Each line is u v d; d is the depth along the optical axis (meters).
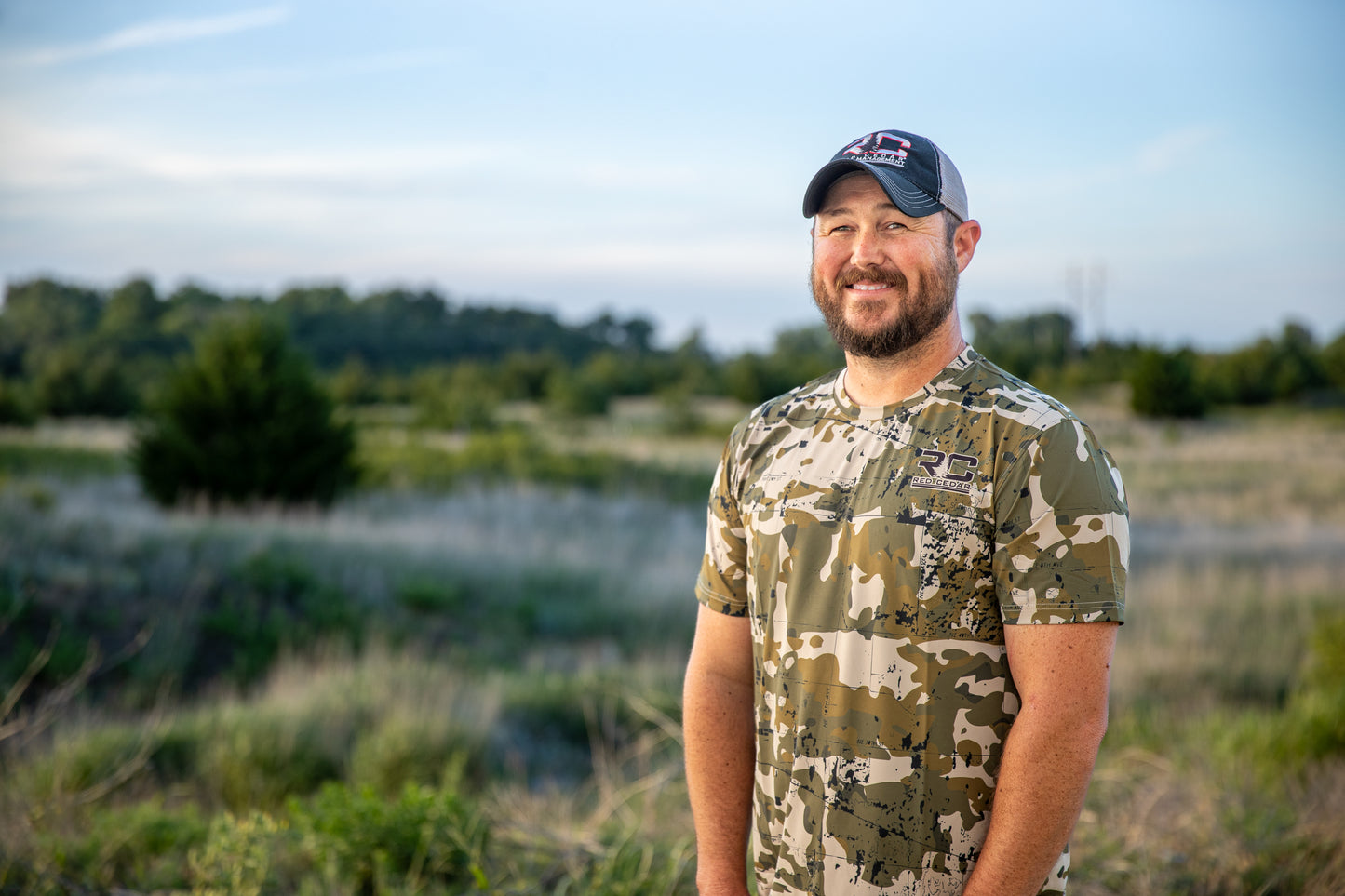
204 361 13.66
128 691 6.99
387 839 3.32
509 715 6.57
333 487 14.15
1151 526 15.19
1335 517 15.50
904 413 1.51
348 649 8.18
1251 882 2.99
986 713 1.41
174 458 13.29
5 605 7.46
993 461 1.41
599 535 13.41
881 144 1.55
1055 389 41.91
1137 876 3.00
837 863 1.48
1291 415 37.84
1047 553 1.35
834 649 1.49
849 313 1.53
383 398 43.84
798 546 1.54
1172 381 33.56
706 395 48.69
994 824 1.38
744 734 1.73
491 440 20.98
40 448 19.27
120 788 4.78
